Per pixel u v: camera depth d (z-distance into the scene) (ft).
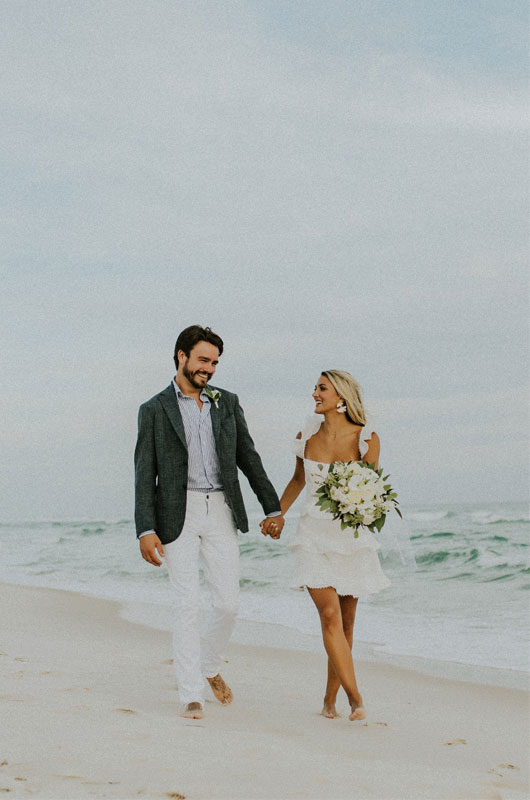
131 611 33.45
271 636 27.14
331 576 13.85
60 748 10.20
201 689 13.70
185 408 14.46
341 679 13.84
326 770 10.09
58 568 60.13
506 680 20.10
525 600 35.99
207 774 9.43
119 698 15.26
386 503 13.92
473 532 85.51
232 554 14.52
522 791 10.41
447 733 14.48
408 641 26.37
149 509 14.03
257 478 15.05
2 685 15.55
